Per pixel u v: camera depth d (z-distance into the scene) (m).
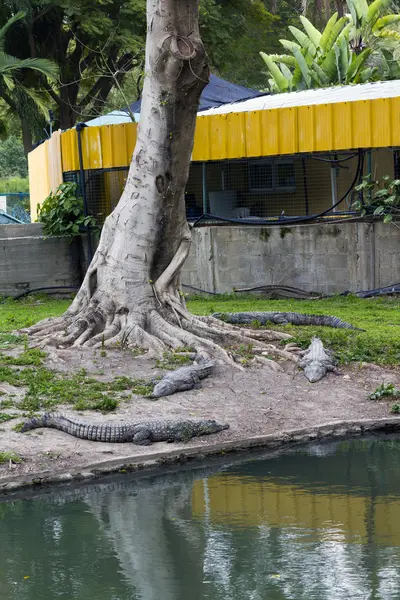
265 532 7.41
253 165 22.61
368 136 19.16
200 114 22.81
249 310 17.97
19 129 49.75
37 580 6.55
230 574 6.55
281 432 9.95
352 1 31.08
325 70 29.39
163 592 6.30
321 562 6.78
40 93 36.34
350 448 9.84
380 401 11.07
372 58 32.09
